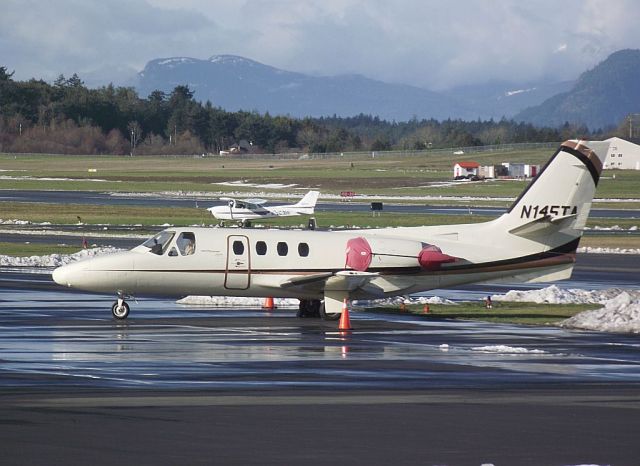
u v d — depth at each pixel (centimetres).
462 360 7131
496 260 10300
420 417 4947
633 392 5828
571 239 10456
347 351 7544
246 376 6209
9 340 7875
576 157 10375
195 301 11262
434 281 10231
